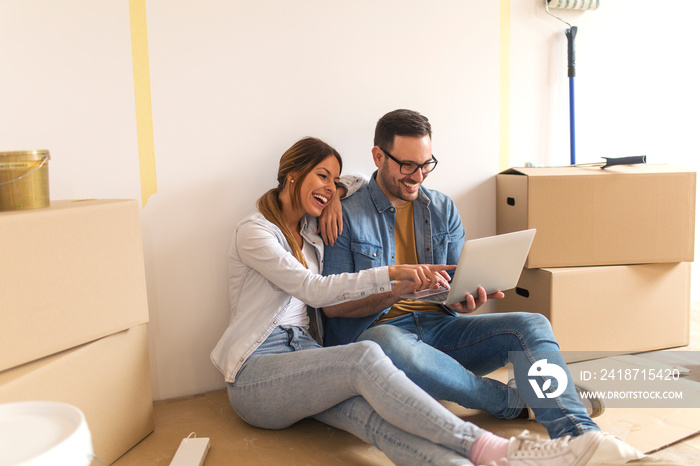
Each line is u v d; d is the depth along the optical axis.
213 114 2.09
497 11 2.50
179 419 1.95
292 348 1.88
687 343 2.49
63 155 1.90
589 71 2.71
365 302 1.96
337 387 1.59
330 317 2.07
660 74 2.87
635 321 2.39
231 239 2.12
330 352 1.62
